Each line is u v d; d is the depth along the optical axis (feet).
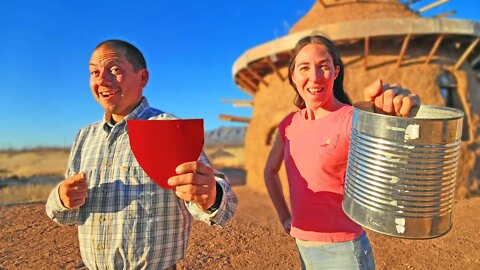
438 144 4.14
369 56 30.73
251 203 28.60
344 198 5.17
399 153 4.24
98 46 6.07
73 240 16.40
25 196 38.58
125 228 5.65
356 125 4.82
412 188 4.21
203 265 13.71
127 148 5.98
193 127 4.66
